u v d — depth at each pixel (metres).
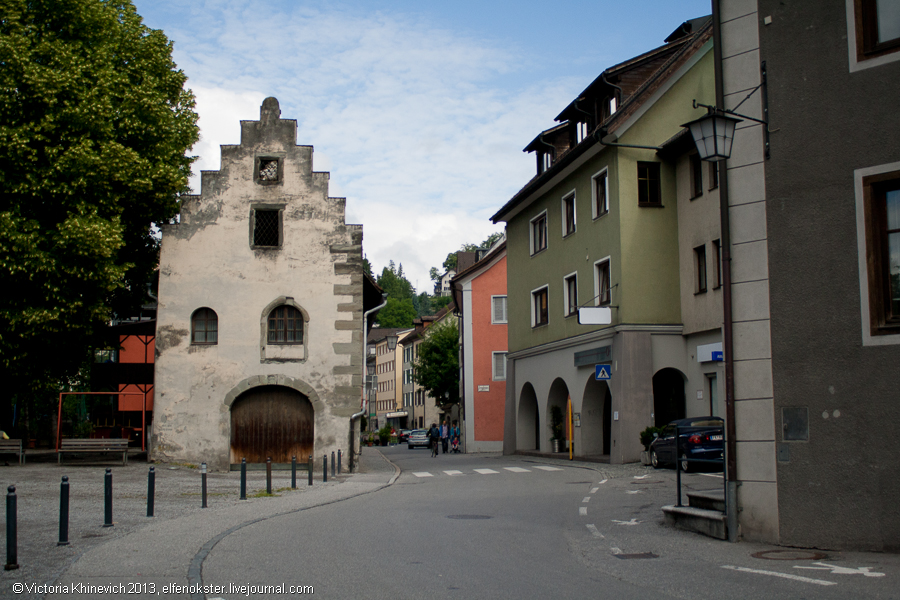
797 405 10.46
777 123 11.02
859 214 10.27
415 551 9.92
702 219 25.92
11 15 22.44
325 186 26.12
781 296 10.75
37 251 21.80
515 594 7.52
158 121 24.83
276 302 25.56
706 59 28.08
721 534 10.81
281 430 25.31
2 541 10.61
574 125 33.41
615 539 10.91
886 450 9.80
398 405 108.12
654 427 24.53
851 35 10.52
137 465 24.36
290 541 10.76
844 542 9.95
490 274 47.06
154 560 9.26
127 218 25.61
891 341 9.89
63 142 22.70
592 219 29.30
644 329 26.70
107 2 25.64
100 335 28.02
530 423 37.03
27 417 37.75
